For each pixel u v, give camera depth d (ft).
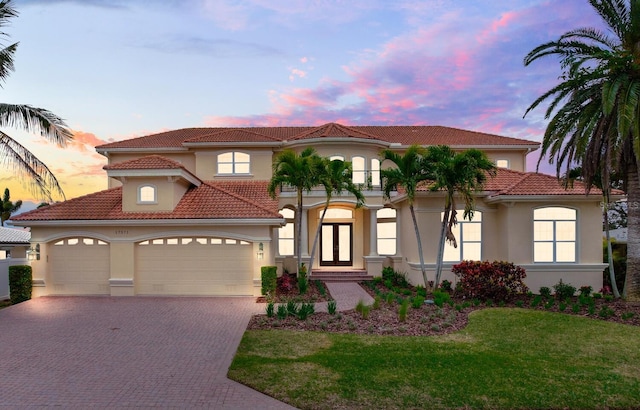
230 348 34.65
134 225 58.70
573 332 39.11
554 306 51.01
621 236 89.51
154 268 59.72
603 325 41.52
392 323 42.39
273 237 72.23
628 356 32.76
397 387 26.35
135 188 60.95
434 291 55.31
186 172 62.54
